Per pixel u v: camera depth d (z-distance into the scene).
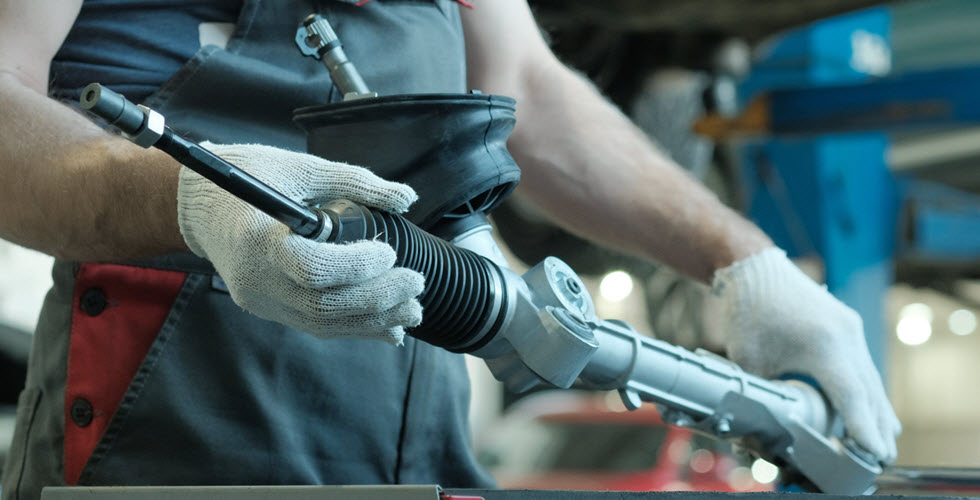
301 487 0.79
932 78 4.29
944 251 4.78
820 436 1.34
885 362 4.69
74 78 1.20
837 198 4.61
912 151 7.26
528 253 4.96
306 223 0.78
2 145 1.01
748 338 1.45
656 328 6.21
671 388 1.21
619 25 4.29
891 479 1.40
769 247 1.49
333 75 1.07
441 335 0.93
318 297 0.81
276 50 1.24
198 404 1.20
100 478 1.18
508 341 0.98
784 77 4.79
